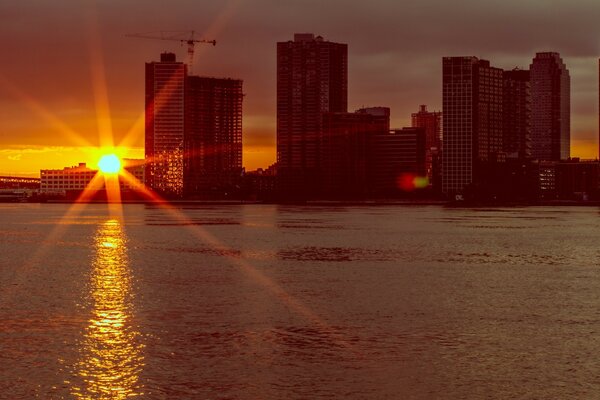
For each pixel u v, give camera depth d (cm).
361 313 9369
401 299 10456
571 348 7500
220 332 8256
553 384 6359
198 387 6316
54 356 7244
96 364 6969
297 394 6141
